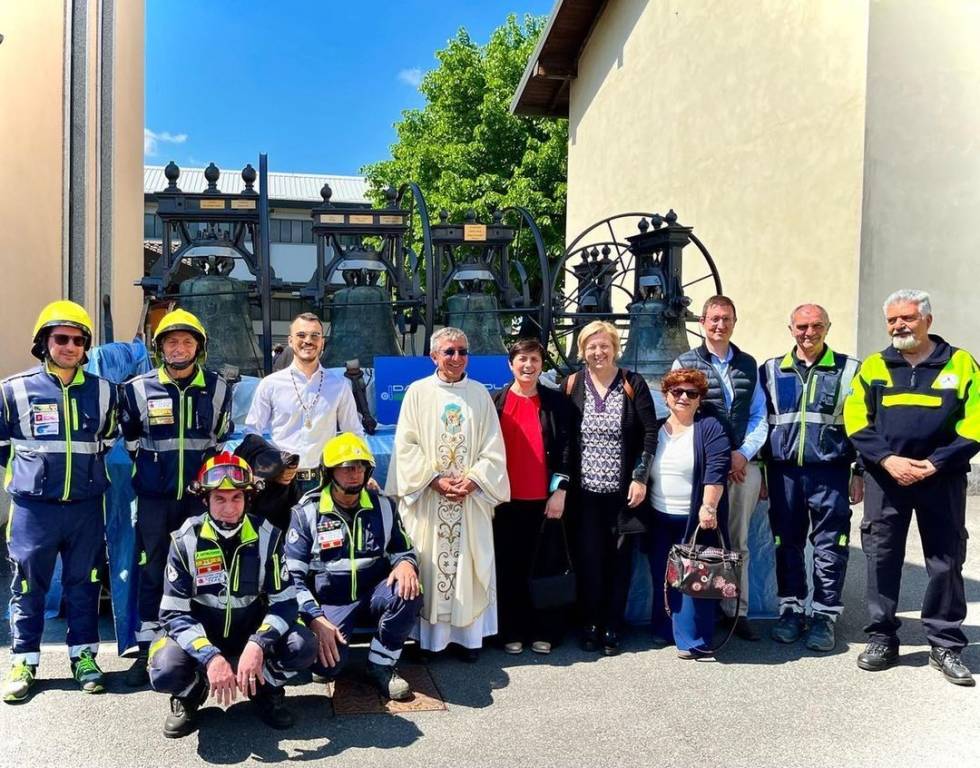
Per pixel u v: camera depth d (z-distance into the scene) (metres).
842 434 4.27
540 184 19.03
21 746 3.12
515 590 4.28
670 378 4.25
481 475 3.93
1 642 4.19
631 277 14.32
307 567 3.71
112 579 3.96
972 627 4.59
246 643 3.37
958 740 3.30
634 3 14.26
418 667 4.01
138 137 9.95
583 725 3.41
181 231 5.24
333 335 5.70
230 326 5.21
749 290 10.62
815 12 9.22
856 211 8.48
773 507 4.47
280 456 3.69
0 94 6.54
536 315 6.03
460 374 4.04
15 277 6.80
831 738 3.31
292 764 3.03
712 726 3.41
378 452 4.39
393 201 5.76
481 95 20.48
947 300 8.40
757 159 10.45
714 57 11.56
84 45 7.69
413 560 3.78
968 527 6.85
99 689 3.59
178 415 3.65
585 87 16.59
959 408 3.84
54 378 3.51
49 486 3.46
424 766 3.04
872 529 4.04
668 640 4.37
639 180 14.09
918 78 8.30
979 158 8.33
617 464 4.20
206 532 3.24
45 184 7.32
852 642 4.43
